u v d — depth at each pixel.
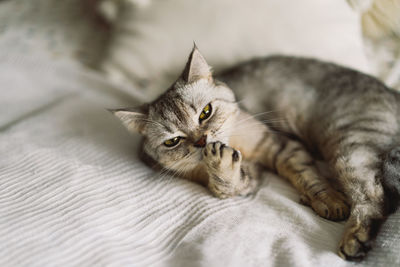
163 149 0.51
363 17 0.65
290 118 0.56
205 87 0.51
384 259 0.39
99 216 0.43
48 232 0.41
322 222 0.44
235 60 0.63
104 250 0.40
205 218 0.44
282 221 0.44
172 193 0.48
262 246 0.41
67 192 0.46
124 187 0.48
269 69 0.58
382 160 0.44
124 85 0.67
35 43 0.76
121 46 0.69
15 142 0.53
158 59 0.66
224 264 0.39
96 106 0.63
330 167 0.49
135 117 0.52
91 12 0.82
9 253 0.39
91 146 0.54
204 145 0.49
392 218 0.42
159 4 0.66
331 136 0.50
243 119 0.54
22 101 0.65
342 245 0.41
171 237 0.43
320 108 0.52
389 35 0.65
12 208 0.43
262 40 0.61
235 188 0.47
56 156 0.51
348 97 0.50
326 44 0.60
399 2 0.61
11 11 0.84
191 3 0.64
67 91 0.68
